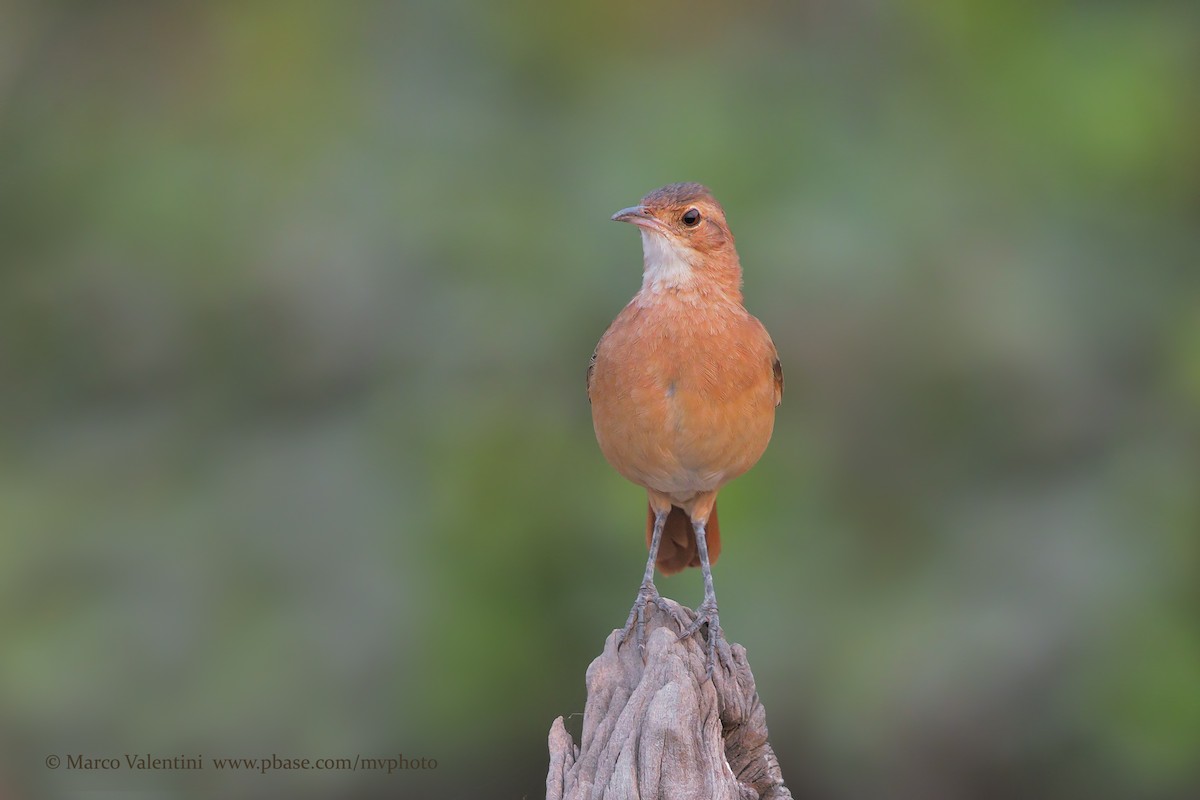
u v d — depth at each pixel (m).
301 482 12.14
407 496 12.08
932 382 12.36
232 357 12.70
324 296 12.43
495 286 12.18
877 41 13.39
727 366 8.68
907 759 11.98
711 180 12.20
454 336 12.25
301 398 12.65
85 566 12.12
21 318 12.90
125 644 11.89
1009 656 11.91
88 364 12.86
